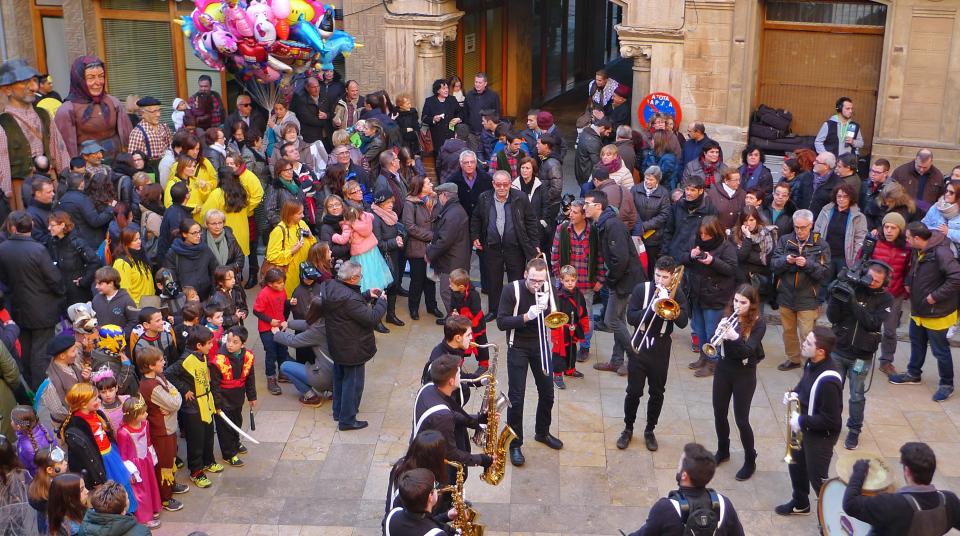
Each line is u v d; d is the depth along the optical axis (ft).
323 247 31.09
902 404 30.25
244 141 39.78
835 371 23.53
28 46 53.83
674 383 31.73
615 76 77.66
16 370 26.37
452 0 48.80
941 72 40.68
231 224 36.24
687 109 44.80
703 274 31.27
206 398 26.27
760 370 32.48
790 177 36.32
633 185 36.27
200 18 40.63
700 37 43.57
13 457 22.34
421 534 17.81
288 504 26.00
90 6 51.47
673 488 26.45
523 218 34.58
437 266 34.86
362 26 49.32
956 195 32.30
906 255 30.71
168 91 52.75
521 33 61.46
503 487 26.48
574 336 29.07
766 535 24.53
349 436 29.09
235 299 31.63
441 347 24.03
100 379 24.22
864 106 44.06
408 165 39.42
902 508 18.92
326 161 41.09
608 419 29.76
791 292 31.35
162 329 26.71
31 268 29.99
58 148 38.58
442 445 19.57
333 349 28.35
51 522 21.29
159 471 25.49
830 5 43.37
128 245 31.53
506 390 31.42
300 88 43.88
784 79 45.03
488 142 44.09
